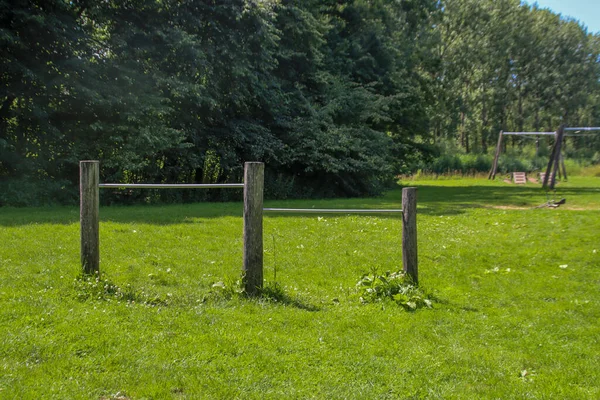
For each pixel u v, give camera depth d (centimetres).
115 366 344
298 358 369
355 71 2983
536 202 1922
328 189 2450
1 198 1515
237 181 2184
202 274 618
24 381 316
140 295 504
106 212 1295
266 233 968
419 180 4416
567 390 332
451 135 6531
